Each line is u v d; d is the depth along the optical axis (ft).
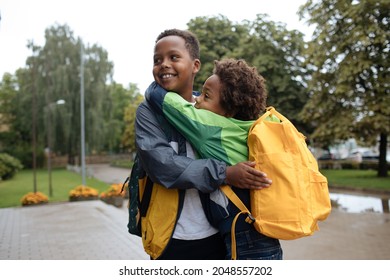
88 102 106.32
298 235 5.04
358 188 51.52
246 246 5.41
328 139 62.69
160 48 6.05
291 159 5.24
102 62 108.88
